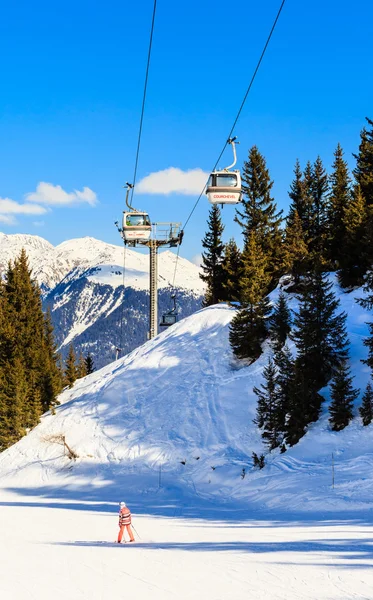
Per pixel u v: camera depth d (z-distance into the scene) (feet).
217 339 221.66
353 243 207.21
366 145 239.71
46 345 279.90
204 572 50.42
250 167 262.88
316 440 146.51
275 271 242.37
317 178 266.57
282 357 163.02
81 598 41.42
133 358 238.68
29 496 167.84
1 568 53.26
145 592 43.21
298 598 40.88
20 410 220.64
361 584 44.47
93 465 182.70
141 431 190.80
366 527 78.48
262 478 138.82
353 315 197.16
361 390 157.28
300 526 84.07
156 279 247.50
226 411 182.91
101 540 76.69
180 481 157.38
